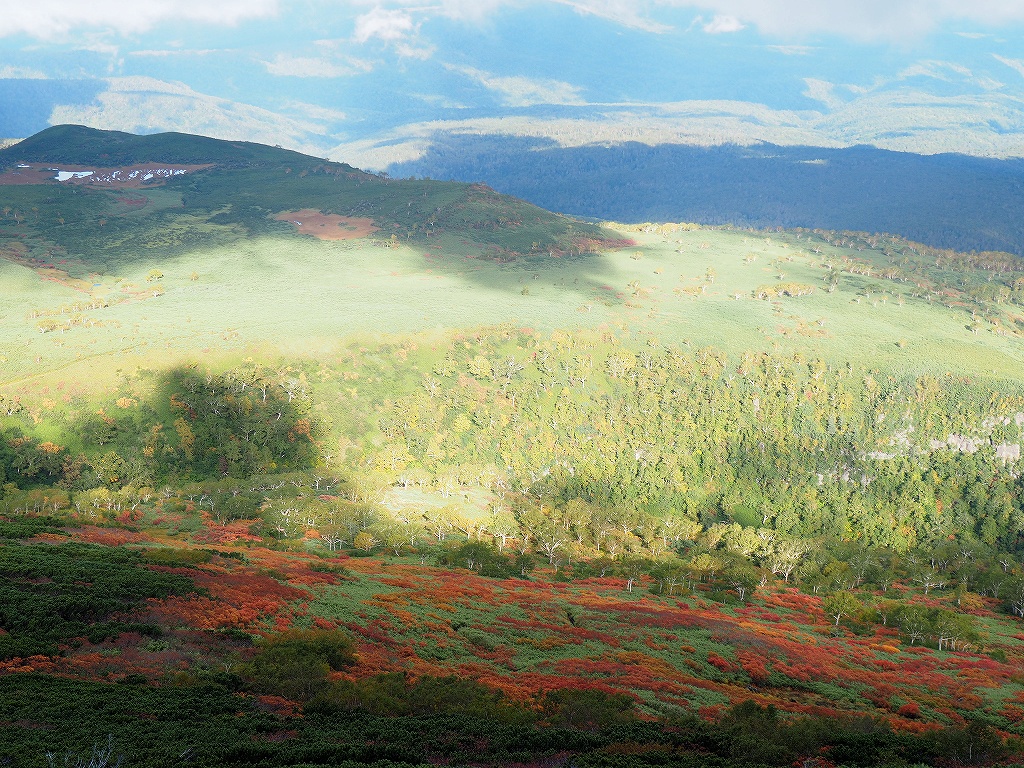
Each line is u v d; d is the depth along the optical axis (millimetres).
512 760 60594
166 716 59531
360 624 93562
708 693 89188
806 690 98188
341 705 67562
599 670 91688
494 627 103562
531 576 149000
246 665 73000
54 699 58781
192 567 105250
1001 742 78625
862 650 119062
